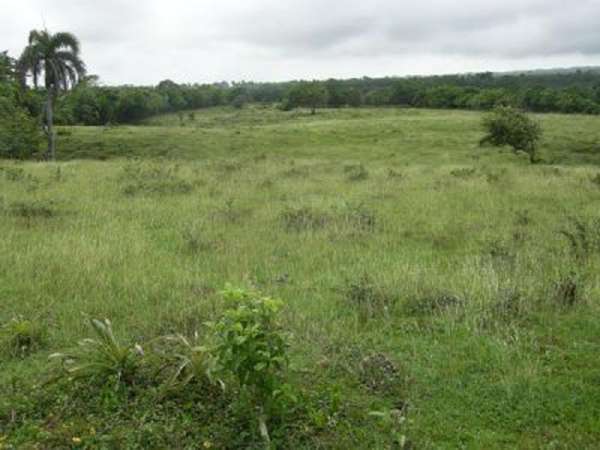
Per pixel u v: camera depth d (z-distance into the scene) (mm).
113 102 83812
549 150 40688
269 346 3922
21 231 9977
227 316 3975
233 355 3865
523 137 35438
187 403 4375
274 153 39500
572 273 7023
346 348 5402
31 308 6465
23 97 41969
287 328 5891
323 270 8180
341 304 6758
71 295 6883
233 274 7836
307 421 4156
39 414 4285
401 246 9633
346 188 16109
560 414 4312
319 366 5090
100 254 8336
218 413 4258
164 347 5344
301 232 10352
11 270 7699
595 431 4078
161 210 12391
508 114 36438
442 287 7086
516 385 4695
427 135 48062
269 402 3988
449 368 5082
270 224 11062
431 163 32250
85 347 5395
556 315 6234
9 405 4371
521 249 8953
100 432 4059
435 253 9180
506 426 4207
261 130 52531
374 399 4574
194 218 11492
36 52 34688
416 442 4004
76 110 73625
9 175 17250
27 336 5516
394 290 6957
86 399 4457
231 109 114500
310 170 20938
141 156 38438
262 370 3893
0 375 4941
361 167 20625
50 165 21969
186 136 46562
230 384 4547
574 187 16062
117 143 42875
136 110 89312
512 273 7531
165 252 8969
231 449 3920
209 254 8898
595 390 4625
